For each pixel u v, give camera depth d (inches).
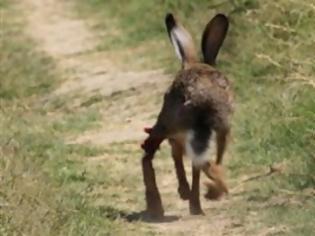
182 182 478.6
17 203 442.3
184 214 481.4
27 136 629.9
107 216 469.7
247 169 535.8
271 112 595.5
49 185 497.4
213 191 468.4
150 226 458.3
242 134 581.3
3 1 1179.3
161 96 737.0
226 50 725.3
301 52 613.3
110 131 669.3
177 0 900.6
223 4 805.9
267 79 645.3
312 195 474.3
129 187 538.3
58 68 869.2
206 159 450.0
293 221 440.8
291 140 550.0
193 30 795.4
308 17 628.1
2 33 1026.7
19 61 891.4
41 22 1078.4
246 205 478.9
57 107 754.8
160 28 917.8
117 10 1039.0
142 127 674.2
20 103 768.3
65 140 649.0
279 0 680.4
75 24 1045.2
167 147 602.5
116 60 869.2
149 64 829.8
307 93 576.4
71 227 426.9
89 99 759.1
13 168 494.3
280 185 497.4
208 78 457.1
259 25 705.0
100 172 561.6
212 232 444.1
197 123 449.4
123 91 766.5
